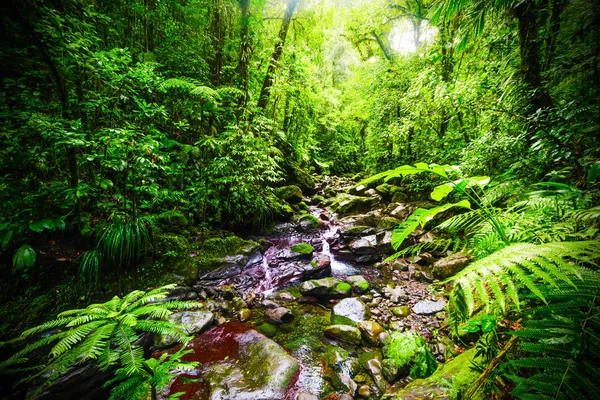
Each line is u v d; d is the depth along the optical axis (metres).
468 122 5.58
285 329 3.16
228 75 6.43
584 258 0.89
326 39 11.05
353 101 13.34
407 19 10.52
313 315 3.46
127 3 4.61
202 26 5.89
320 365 2.57
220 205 5.41
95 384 2.15
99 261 3.02
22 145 2.76
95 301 2.86
